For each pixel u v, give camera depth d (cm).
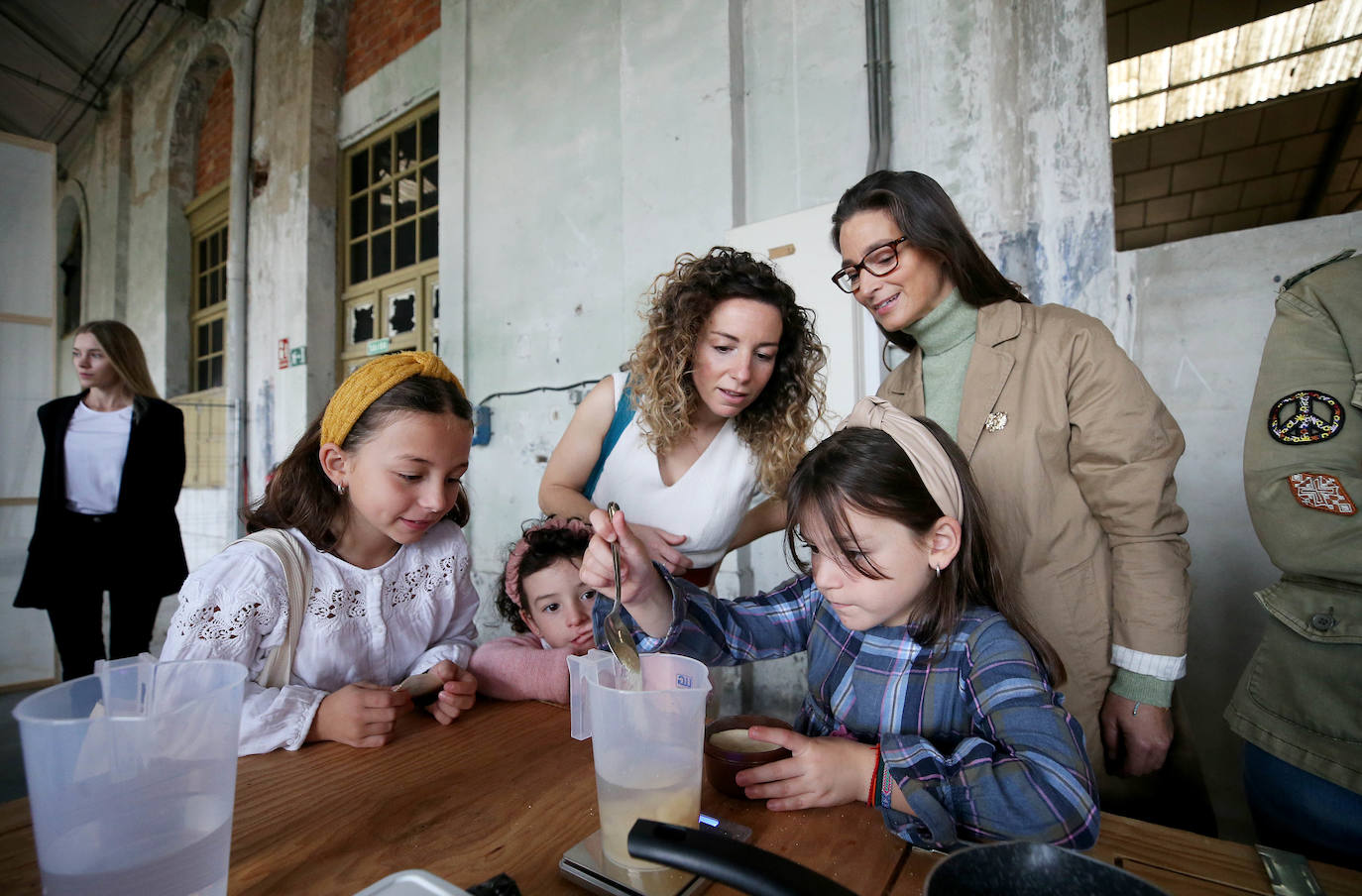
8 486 286
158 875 40
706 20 229
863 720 77
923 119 195
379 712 79
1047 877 34
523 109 300
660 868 50
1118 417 98
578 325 279
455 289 324
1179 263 162
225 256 528
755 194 227
